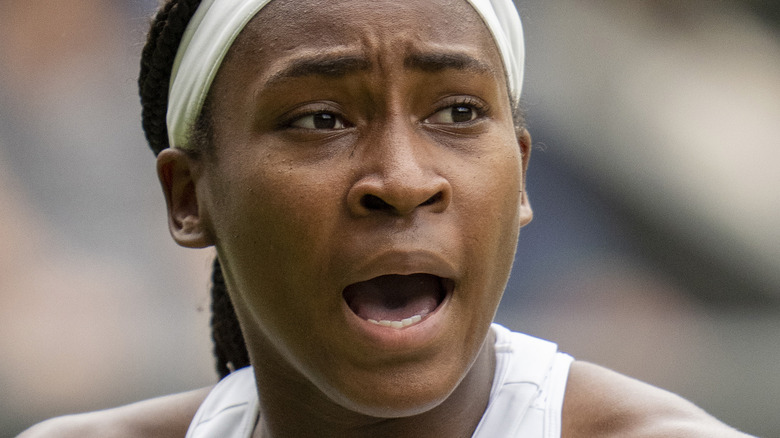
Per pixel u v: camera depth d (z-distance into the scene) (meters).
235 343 9.86
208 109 7.66
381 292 6.95
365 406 6.71
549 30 32.00
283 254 6.91
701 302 30.64
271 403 7.94
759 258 30.78
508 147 7.30
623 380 8.32
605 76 31.72
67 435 9.59
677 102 31.67
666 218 31.14
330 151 6.86
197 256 29.48
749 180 31.08
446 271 6.68
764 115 31.53
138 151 31.70
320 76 6.86
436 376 6.69
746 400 22.31
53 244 30.16
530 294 30.20
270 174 6.95
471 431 7.84
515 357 8.24
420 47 6.88
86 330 26.92
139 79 9.05
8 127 31.11
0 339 26.36
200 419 9.06
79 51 32.38
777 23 32.81
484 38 7.36
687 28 32.44
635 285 30.58
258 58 7.18
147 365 25.31
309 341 6.92
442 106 7.04
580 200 31.52
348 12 6.92
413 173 6.56
